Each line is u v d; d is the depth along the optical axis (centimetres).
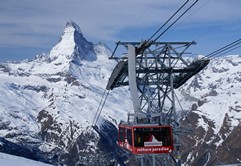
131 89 4316
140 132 3888
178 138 4381
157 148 3884
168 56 4797
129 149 4100
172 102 4778
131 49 4294
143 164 4147
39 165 5428
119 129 4944
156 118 4275
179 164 4278
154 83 4978
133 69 4328
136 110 4281
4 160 5250
